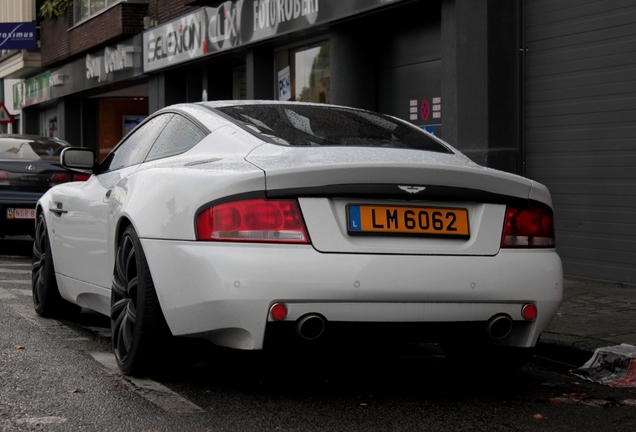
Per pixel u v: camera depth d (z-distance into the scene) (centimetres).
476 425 409
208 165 445
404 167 417
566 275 959
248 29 1562
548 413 438
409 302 413
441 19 1103
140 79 2231
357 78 1297
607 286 894
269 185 407
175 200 434
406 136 511
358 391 470
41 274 696
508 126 1009
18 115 3509
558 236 969
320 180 409
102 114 2822
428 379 505
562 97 958
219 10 1675
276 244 404
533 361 589
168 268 427
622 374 529
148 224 447
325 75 1480
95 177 613
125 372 483
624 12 886
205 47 1742
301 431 391
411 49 1221
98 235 557
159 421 402
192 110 529
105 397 442
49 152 1302
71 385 467
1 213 1234
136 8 2112
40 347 573
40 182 1251
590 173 927
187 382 477
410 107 1227
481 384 500
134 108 2839
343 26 1302
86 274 586
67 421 400
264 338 405
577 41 938
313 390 468
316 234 407
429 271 414
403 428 400
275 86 1619
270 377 496
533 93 995
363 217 414
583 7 930
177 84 2028
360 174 412
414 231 421
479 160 1013
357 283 404
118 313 499
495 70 1001
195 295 411
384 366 537
